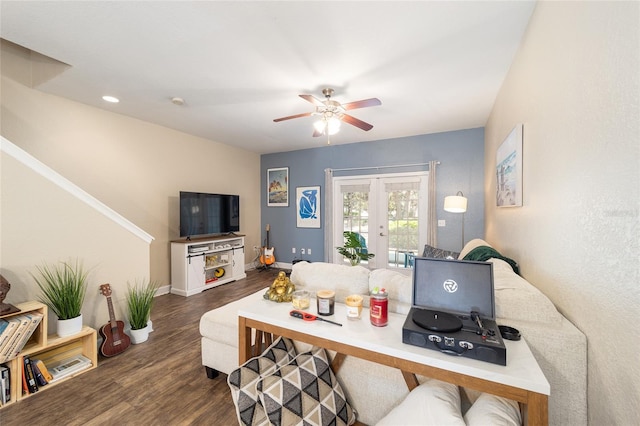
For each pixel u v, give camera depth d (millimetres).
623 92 829
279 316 1409
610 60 898
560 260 1300
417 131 4457
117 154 3580
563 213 1268
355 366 1524
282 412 1228
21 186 2037
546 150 1471
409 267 4832
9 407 1730
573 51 1162
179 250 4082
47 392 1873
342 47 2096
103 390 1902
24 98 2807
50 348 2070
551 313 1194
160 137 4102
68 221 2285
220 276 4707
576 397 1082
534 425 854
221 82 2682
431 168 4496
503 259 2133
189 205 4285
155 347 2506
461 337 1020
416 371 1026
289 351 1604
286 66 2381
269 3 1649
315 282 1840
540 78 1566
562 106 1272
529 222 1770
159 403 1779
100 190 3418
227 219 4988
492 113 3344
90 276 2424
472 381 933
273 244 6098
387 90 2855
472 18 1772
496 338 1007
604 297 947
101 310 2484
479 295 1197
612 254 899
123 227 2656
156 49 2135
